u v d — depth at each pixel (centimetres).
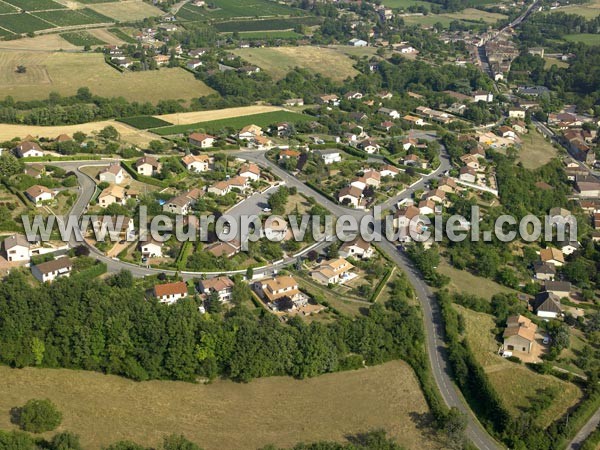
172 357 17300
